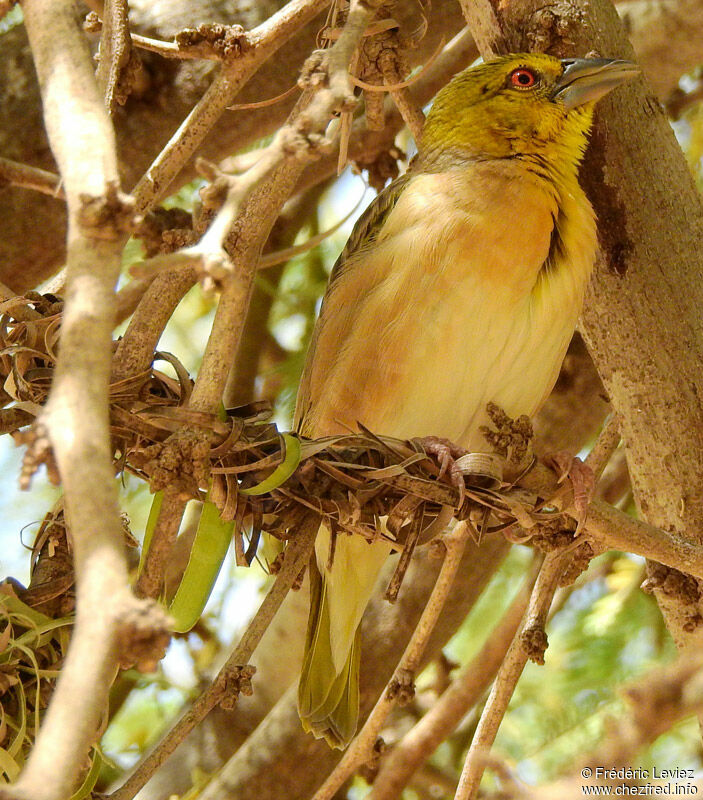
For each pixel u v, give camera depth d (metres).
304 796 9.40
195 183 11.20
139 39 5.57
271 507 5.64
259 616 5.39
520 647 6.63
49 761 2.42
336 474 5.57
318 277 11.71
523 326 6.96
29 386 5.42
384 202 7.98
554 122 7.37
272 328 11.72
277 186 5.29
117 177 3.58
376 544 7.36
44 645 5.87
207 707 5.24
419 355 6.89
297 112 5.59
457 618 9.59
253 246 5.34
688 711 3.06
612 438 7.04
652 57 10.14
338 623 7.48
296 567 5.55
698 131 11.23
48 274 8.52
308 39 8.62
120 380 5.18
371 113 6.56
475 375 6.97
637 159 6.73
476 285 6.83
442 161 7.76
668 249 6.64
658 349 6.58
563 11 7.10
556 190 7.15
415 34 7.36
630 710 3.17
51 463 3.27
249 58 5.44
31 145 8.16
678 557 5.67
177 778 9.88
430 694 10.57
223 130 8.71
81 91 3.87
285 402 10.73
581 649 10.35
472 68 7.96
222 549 5.42
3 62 8.34
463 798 6.57
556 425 9.59
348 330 7.29
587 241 6.89
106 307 3.37
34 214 8.17
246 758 9.44
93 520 2.80
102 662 2.57
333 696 7.47
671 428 6.54
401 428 7.11
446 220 6.92
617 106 6.80
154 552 4.70
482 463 5.59
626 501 9.86
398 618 9.61
